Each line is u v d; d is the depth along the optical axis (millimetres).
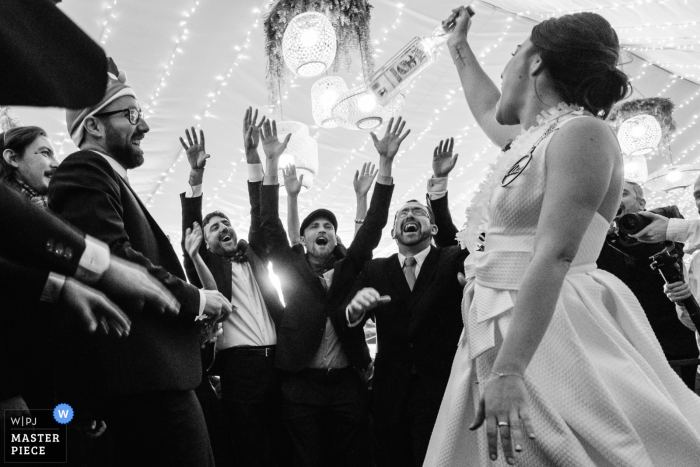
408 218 3170
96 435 1798
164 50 5594
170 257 1656
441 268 2943
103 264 916
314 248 3611
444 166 3400
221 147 7082
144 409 1421
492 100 1771
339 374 3092
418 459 2709
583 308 1109
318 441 2988
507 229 1175
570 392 1041
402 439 2842
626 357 1079
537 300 1008
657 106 6812
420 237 3152
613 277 1195
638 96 7930
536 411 1038
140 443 1438
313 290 3199
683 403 1098
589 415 1022
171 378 1418
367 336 5172
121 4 5043
